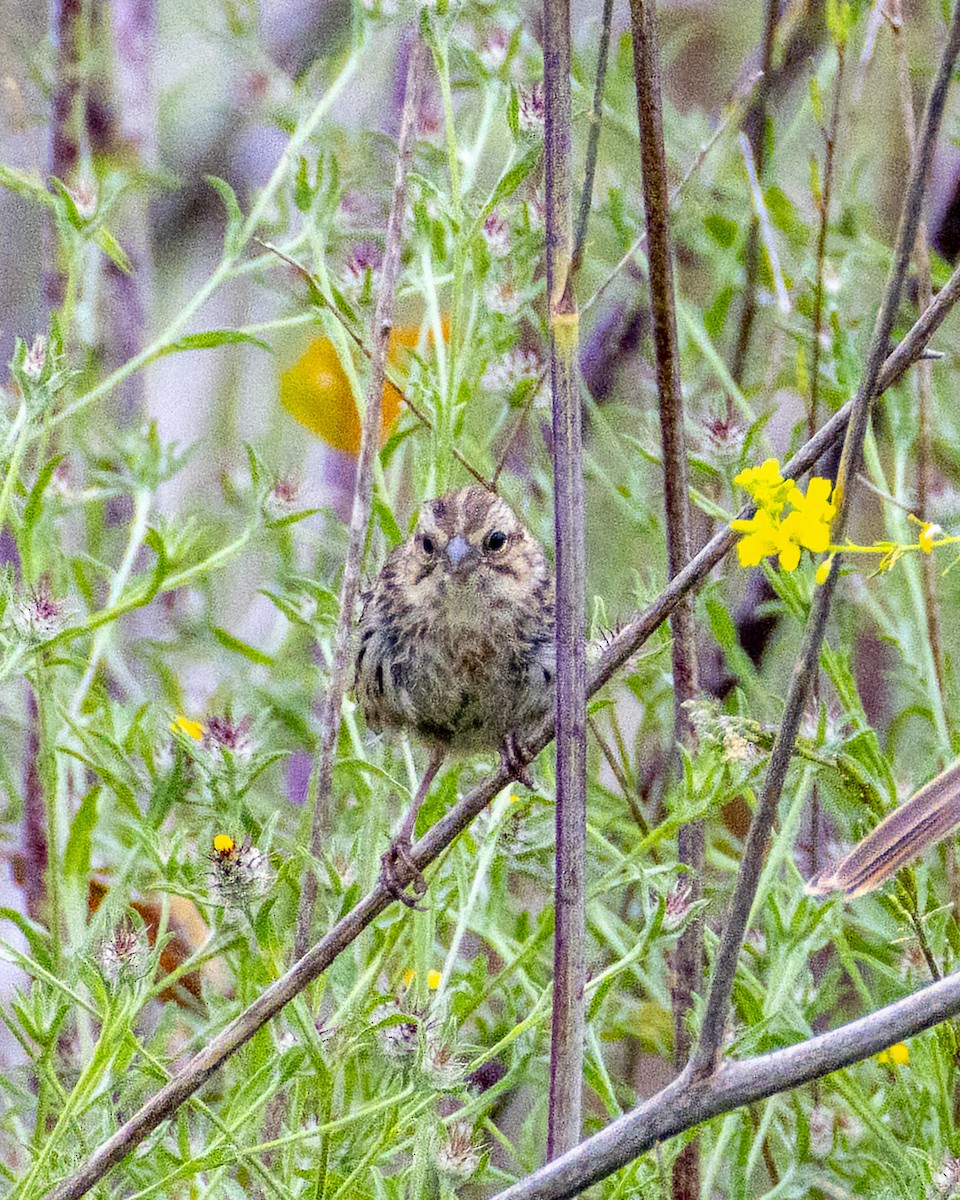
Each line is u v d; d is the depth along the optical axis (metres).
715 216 11.34
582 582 6.03
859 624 10.95
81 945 7.39
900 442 9.67
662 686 9.96
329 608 9.15
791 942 7.86
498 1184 9.24
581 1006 5.93
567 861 5.95
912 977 7.92
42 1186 6.93
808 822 10.24
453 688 8.88
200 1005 9.45
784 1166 9.12
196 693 11.14
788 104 12.31
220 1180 7.11
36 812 9.38
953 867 8.34
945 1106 7.59
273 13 13.67
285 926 8.38
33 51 11.65
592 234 11.65
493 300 8.81
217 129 13.63
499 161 11.20
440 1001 7.19
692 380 10.70
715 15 13.06
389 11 9.14
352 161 10.77
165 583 8.40
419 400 9.21
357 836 8.39
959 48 5.12
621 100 11.16
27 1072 8.86
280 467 11.27
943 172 12.07
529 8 12.19
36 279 13.64
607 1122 8.89
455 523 8.80
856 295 11.77
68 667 9.80
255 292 13.40
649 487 10.73
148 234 11.79
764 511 5.83
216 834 7.73
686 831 7.89
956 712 9.71
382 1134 6.80
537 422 10.66
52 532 9.24
